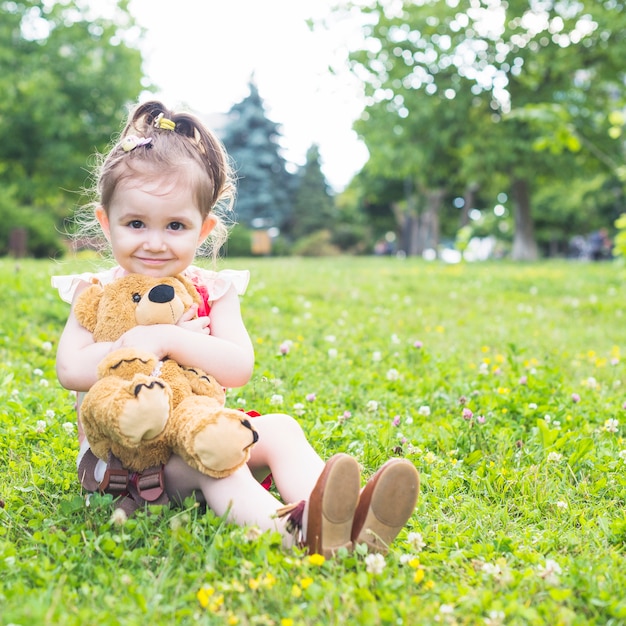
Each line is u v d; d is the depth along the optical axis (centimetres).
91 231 290
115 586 192
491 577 208
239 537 211
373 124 2425
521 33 2292
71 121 2469
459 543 236
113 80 2569
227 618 180
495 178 2811
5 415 333
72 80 2512
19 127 2478
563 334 686
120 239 240
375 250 5091
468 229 1507
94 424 216
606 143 2278
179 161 239
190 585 197
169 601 188
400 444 328
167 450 223
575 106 2194
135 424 206
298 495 229
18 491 260
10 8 2498
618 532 245
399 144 2397
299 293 916
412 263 1809
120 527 222
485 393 413
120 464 226
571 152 2275
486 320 772
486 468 304
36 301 645
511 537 241
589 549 234
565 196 4397
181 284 250
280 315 703
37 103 2412
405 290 1041
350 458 206
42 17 2555
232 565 203
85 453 240
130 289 241
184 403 224
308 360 493
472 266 1689
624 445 334
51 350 502
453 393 427
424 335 657
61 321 595
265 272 1204
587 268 1611
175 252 242
